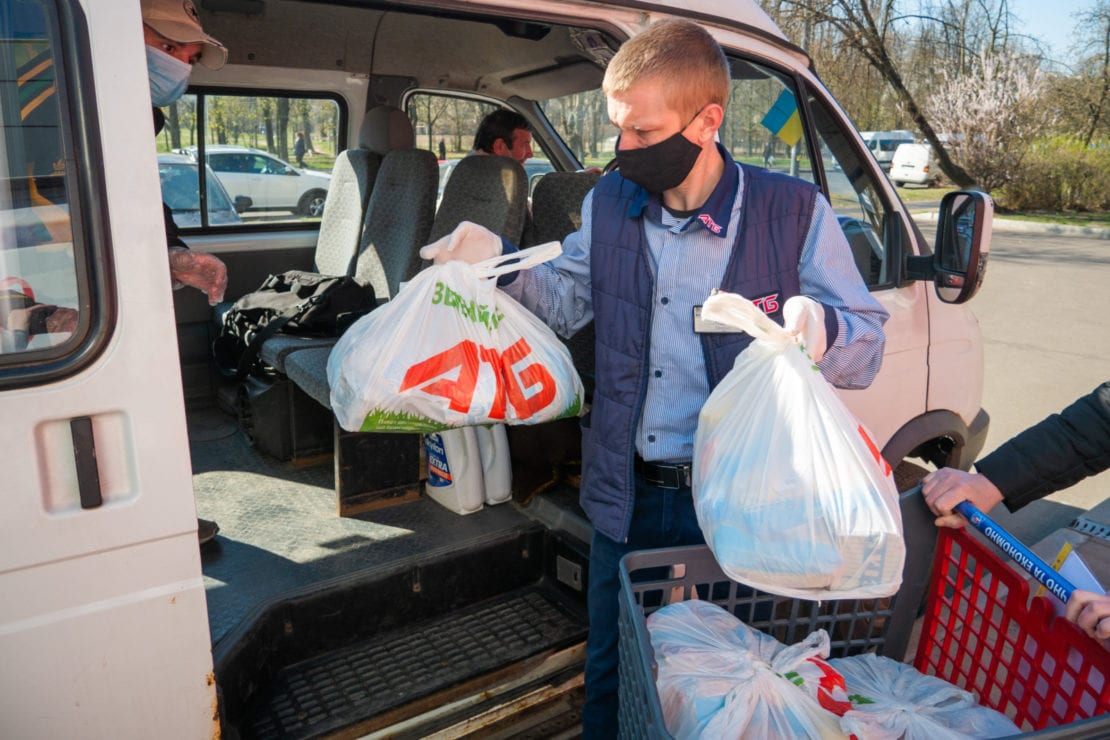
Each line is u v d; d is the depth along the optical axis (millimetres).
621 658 1415
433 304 1886
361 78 4516
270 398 3365
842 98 18562
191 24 1903
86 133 1302
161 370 1374
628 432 1847
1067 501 4629
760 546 1430
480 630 2518
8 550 1294
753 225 1778
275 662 2277
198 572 1466
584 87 4375
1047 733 1093
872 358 1754
